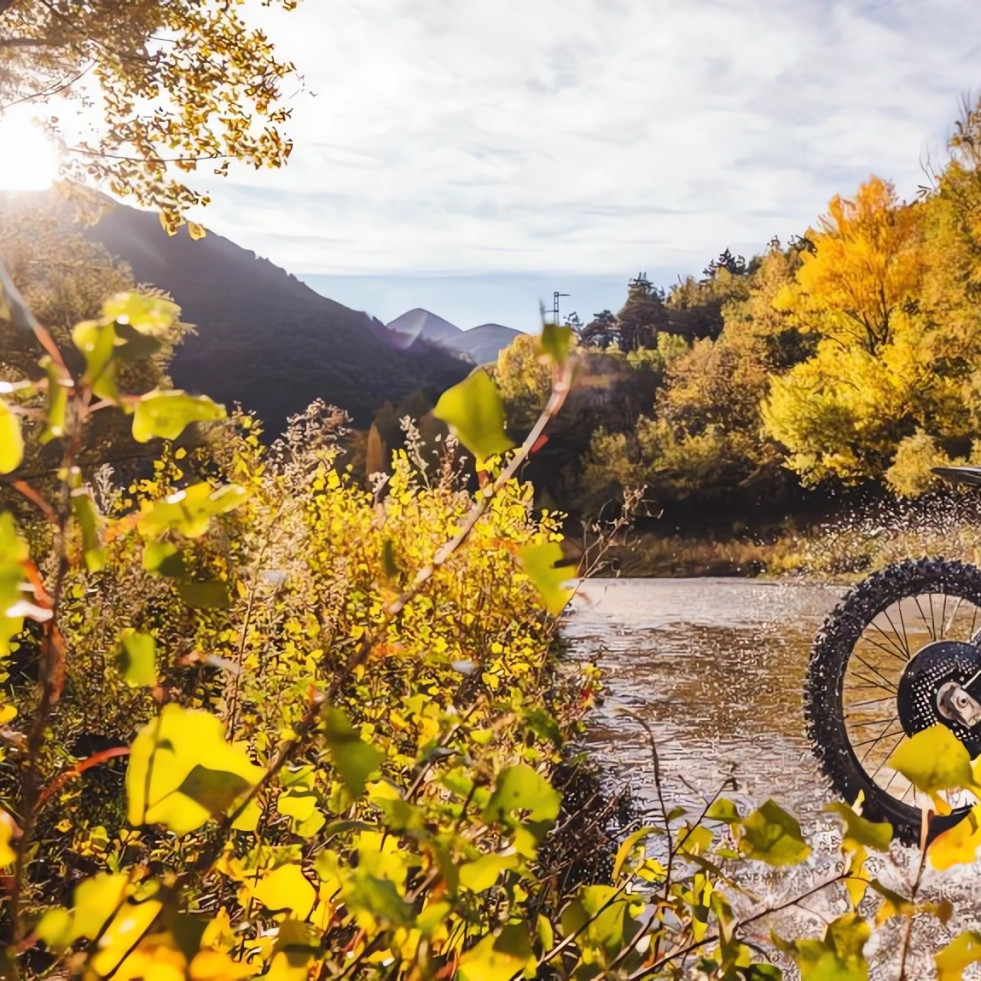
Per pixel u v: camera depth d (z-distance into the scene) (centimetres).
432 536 302
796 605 1309
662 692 607
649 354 7156
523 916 68
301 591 221
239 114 979
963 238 2642
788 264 4825
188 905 60
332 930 58
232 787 38
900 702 326
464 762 52
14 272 1274
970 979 179
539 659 254
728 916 58
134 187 969
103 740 171
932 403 2838
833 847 250
